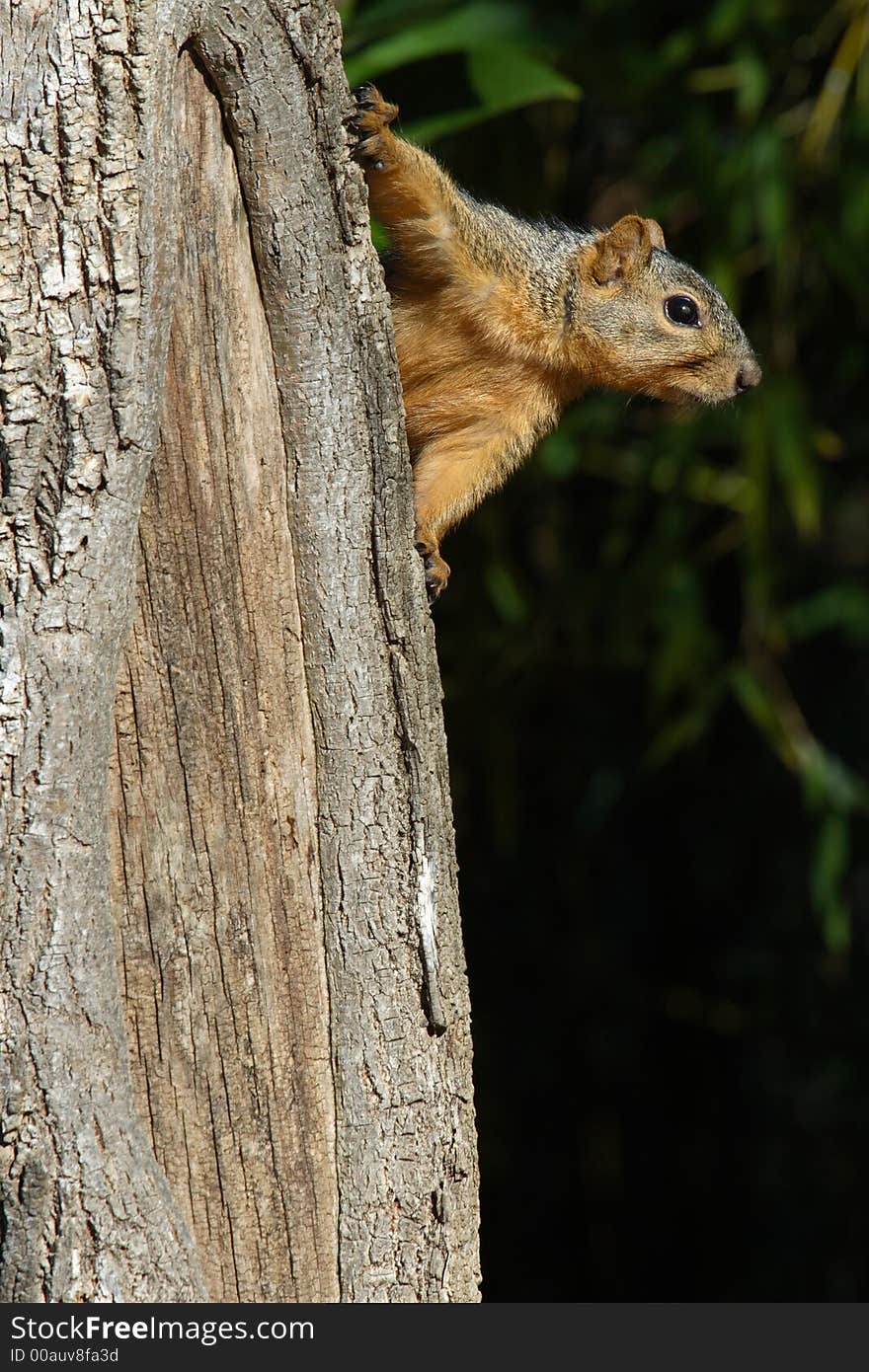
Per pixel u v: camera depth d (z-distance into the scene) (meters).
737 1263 16.41
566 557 14.63
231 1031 6.53
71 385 5.85
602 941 16.41
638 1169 16.62
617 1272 16.55
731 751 16.02
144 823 6.36
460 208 9.09
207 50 6.10
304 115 6.30
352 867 6.75
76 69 5.72
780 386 12.57
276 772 6.59
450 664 14.19
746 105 12.32
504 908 16.42
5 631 5.91
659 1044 16.56
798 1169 16.34
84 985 6.05
